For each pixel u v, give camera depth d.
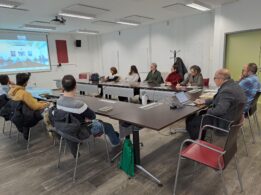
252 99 2.65
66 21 6.09
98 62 9.70
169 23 6.73
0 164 2.44
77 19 5.89
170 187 1.89
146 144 2.83
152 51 7.43
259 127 3.15
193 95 3.00
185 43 6.47
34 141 3.09
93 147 2.79
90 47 9.73
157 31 7.13
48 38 8.22
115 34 8.57
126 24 6.93
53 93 3.91
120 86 4.66
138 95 4.43
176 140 2.94
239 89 2.07
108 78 5.70
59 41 8.58
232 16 4.90
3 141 3.15
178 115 2.03
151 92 3.97
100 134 2.28
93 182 2.01
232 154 1.62
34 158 2.57
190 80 4.20
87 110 2.01
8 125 3.99
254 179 1.94
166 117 1.97
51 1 4.19
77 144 2.13
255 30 4.64
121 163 2.21
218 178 1.99
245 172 2.06
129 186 1.93
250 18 4.60
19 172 2.25
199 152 1.68
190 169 2.18
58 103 2.02
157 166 2.26
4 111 2.92
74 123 1.89
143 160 2.40
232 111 2.01
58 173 2.20
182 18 6.36
